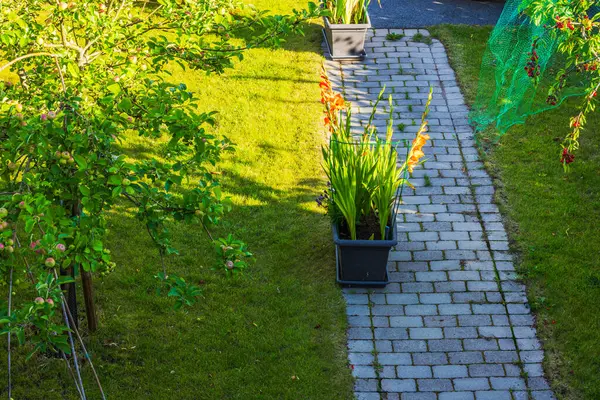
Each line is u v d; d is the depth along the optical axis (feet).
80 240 11.66
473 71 33.22
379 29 37.06
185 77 32.40
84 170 11.91
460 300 21.25
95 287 21.18
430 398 18.11
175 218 13.35
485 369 18.97
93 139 12.44
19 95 15.64
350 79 32.71
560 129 28.94
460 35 36.32
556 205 24.77
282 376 18.47
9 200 11.47
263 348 19.33
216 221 13.34
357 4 34.04
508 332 20.08
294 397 17.89
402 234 23.88
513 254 22.89
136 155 27.14
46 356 18.70
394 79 32.78
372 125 29.53
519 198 25.26
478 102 30.09
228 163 26.81
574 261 22.21
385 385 18.45
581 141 28.19
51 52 16.35
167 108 13.76
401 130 29.17
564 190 25.52
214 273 21.95
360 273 21.31
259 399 17.84
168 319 20.24
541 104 28.58
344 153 20.70
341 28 33.06
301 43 35.63
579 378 18.48
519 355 19.36
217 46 17.42
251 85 31.96
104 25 15.96
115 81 14.78
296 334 19.75
